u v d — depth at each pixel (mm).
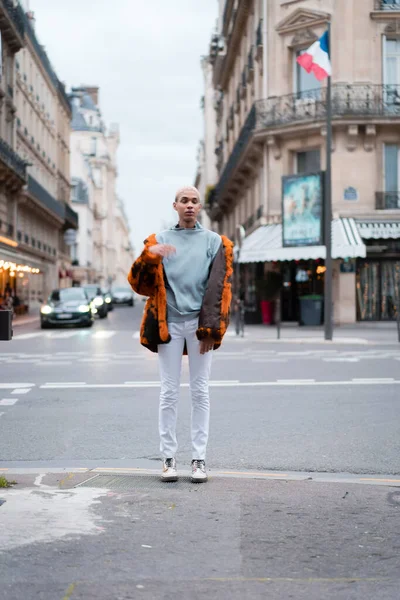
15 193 44250
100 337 24609
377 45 30391
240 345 20453
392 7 30375
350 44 30266
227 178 44344
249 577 3520
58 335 25953
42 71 55781
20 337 24625
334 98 30203
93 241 109812
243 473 5777
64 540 3992
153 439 7293
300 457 6492
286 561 3740
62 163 68875
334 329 28125
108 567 3611
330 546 3982
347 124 30016
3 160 37625
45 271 59094
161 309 5320
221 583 3438
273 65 32562
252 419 8375
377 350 18312
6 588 3340
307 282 31797
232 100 48469
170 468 5426
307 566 3678
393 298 29812
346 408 9109
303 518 4484
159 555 3791
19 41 42156
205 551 3867
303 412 8836
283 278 32625
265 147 32844
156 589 3357
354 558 3803
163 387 5484
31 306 53250
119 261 165125
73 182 97125
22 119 48625
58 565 3627
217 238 5418
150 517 4453
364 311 29812
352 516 4539
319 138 31000
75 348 19328
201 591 3342
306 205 28250
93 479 5441
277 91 32469
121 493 5016
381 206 30172
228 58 46656
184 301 5352
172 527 4262
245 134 35844
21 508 4578
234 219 47938
